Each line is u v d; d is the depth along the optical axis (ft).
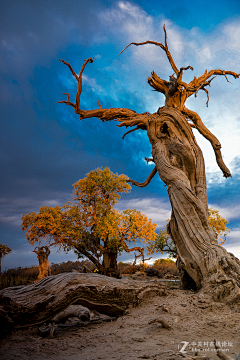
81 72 37.37
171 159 35.12
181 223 29.07
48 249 62.08
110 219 57.82
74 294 18.33
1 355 12.94
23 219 59.11
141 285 22.59
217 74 44.68
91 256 60.29
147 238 58.18
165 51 40.78
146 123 38.34
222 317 17.66
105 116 39.91
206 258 25.41
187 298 21.68
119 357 11.71
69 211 60.29
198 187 33.94
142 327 16.53
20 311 16.60
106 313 20.86
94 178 62.23
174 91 39.50
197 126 40.88
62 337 16.42
